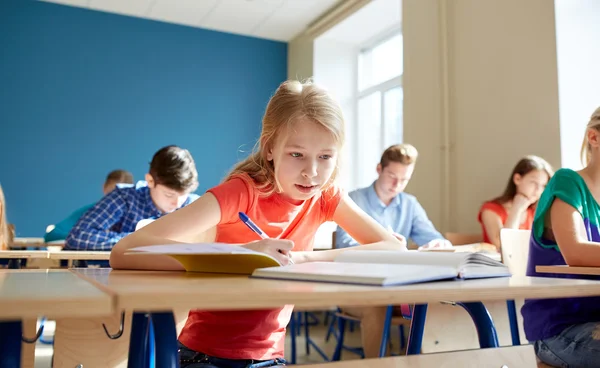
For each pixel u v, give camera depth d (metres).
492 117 3.20
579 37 2.72
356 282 0.56
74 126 4.86
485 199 3.23
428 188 3.65
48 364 2.52
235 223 1.02
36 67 4.79
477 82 3.32
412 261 0.74
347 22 4.76
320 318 4.30
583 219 1.37
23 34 4.77
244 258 0.72
